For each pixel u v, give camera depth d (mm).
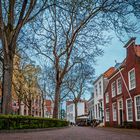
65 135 15453
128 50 34031
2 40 17609
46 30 29266
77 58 29734
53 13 23156
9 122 16453
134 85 32594
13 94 41281
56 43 29828
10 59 17922
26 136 13453
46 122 24234
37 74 45250
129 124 33531
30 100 47875
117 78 39906
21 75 38562
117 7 17281
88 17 19969
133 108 32469
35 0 18125
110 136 15820
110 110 44500
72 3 17594
